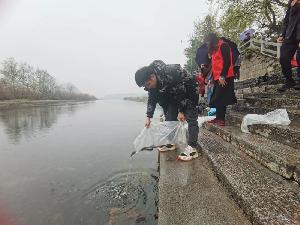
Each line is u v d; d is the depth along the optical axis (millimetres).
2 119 16078
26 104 38656
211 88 5527
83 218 3232
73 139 8969
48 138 9211
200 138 4789
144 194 3791
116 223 3020
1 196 4066
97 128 11797
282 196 2293
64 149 7348
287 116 4020
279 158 2748
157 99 4258
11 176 5008
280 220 1918
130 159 5867
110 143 8133
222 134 4730
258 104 5746
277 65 11164
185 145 4715
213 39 4711
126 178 4535
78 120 15742
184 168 3531
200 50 5410
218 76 4754
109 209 3400
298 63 5645
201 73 5406
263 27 18141
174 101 4277
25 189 4324
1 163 5918
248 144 3504
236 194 2449
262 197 2279
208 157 3625
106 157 6277
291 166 2578
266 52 13023
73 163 5824
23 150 7270
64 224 3131
